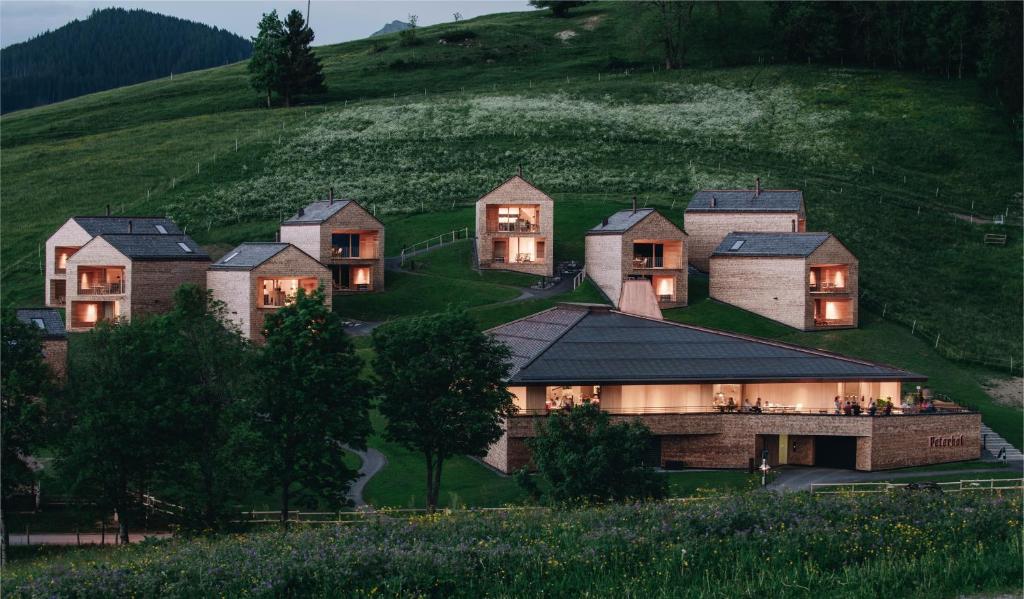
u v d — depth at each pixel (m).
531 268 121.50
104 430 58.81
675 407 79.88
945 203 155.00
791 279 108.69
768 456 80.19
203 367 63.56
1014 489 69.44
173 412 59.66
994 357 107.50
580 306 88.81
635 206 117.44
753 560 39.62
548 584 38.31
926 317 115.75
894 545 40.66
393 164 159.62
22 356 60.66
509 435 75.19
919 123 181.25
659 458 79.94
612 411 78.88
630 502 55.66
